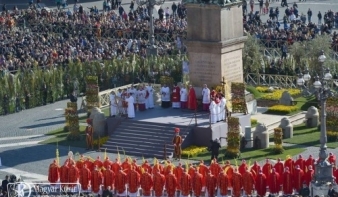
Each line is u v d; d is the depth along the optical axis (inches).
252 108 6496.1
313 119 6299.2
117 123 6146.7
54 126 6550.2
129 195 5388.8
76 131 6235.2
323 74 5270.7
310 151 5915.4
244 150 5944.9
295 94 6727.4
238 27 6378.0
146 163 5423.2
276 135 5876.0
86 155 5989.2
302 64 7042.3
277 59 7268.7
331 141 6072.8
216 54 6289.4
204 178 5324.8
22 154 6038.4
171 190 5324.8
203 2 6279.5
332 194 5078.7
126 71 7209.6
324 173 5177.2
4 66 7317.9
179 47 7687.0
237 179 5285.4
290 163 5359.3
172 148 5925.2
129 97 6171.3
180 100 6323.8
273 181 5295.3
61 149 6107.3
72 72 7160.4
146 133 6058.1
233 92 6215.6
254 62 7096.5
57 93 7086.6
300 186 5310.0
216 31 6279.5
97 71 7194.9
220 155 5880.9
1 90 6850.4
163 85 6412.4
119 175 5378.9
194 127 5999.0
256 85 7052.2
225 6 6264.8
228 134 5841.5
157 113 6274.6
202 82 6353.3
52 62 7401.6
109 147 6063.0
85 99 6742.1
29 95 6953.7
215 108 6048.2
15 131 6471.5
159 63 7194.9
